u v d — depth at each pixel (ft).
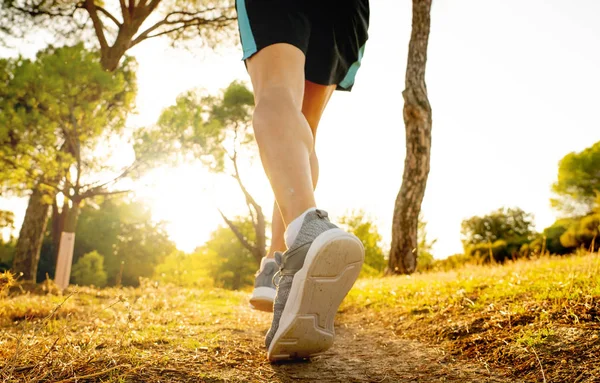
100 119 31.07
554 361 3.80
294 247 3.45
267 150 3.61
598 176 93.61
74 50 30.78
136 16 35.76
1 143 28.99
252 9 3.91
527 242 59.52
